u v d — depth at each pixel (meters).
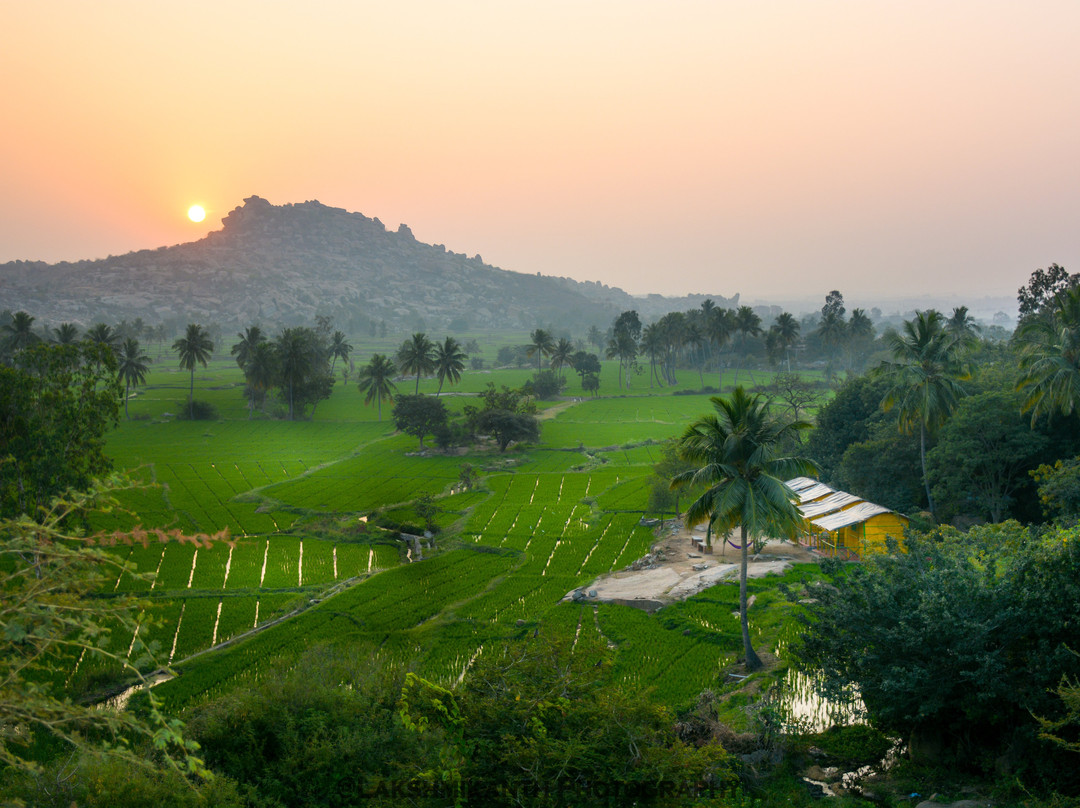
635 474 101.38
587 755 22.89
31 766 9.39
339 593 56.03
